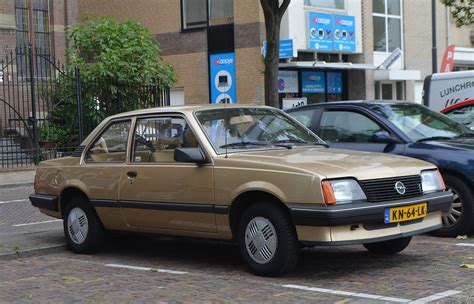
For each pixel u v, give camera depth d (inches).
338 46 1013.2
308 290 232.2
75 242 321.7
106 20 900.6
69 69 854.5
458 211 321.7
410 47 1171.3
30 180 717.9
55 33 1093.1
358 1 1053.2
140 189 289.6
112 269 283.6
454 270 256.2
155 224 287.3
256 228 253.9
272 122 298.4
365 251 303.1
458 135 350.9
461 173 315.0
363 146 341.1
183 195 273.7
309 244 239.8
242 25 969.5
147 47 882.8
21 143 845.2
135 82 864.9
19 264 299.3
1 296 238.4
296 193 239.5
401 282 240.2
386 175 250.5
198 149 267.7
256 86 957.8
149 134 294.2
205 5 1019.3
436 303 210.2
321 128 361.7
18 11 1053.8
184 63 1044.5
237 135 280.4
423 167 270.2
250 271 262.2
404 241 284.4
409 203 251.4
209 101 1017.5
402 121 346.0
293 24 946.1
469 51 1259.8
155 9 1076.5
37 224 432.1
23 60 1024.2
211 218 266.1
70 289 246.8
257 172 251.3
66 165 327.6
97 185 308.3
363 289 231.6
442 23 1222.9
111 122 314.2
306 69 1015.0
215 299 224.4
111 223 306.5
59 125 845.2
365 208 238.5
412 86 1167.0
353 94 1080.2
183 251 320.8
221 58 999.0
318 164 247.9
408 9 1166.3
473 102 472.4
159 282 254.4
